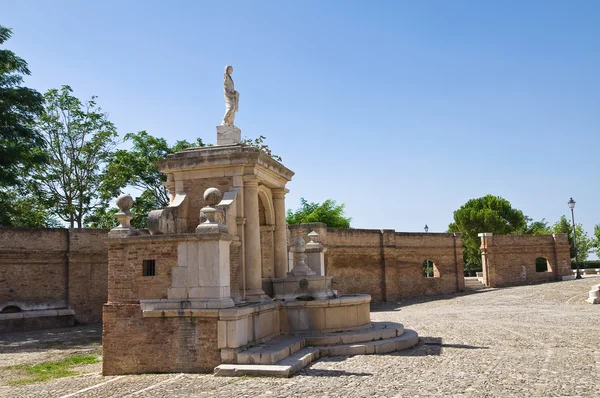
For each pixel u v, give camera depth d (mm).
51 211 38000
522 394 8789
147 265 12508
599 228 68750
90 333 22812
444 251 40031
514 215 66125
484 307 28047
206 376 11125
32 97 27391
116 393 9859
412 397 8711
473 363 11641
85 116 37562
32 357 15852
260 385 9891
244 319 12047
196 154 15188
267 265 17312
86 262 27922
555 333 16766
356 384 9719
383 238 35844
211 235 12000
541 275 44188
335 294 16016
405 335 14719
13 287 25531
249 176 14969
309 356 12070
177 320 12000
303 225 32375
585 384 9430
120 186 37812
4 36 27125
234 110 16109
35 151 34125
